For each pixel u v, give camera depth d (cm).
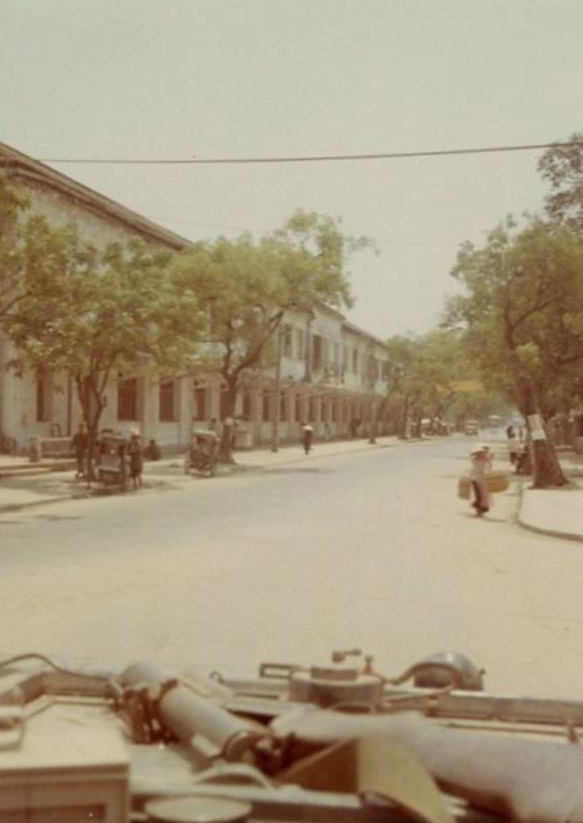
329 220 4750
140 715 371
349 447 8025
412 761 293
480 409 18888
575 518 2609
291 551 1895
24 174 3688
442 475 4538
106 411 4538
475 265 4331
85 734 291
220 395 6438
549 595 1484
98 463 3209
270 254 4641
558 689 930
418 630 1202
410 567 1731
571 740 401
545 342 4725
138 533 2127
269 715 377
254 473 4447
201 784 303
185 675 417
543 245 4253
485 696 433
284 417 8331
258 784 304
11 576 1526
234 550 1886
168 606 1308
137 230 4738
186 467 4100
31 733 291
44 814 261
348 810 291
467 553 1952
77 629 1155
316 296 4741
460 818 309
